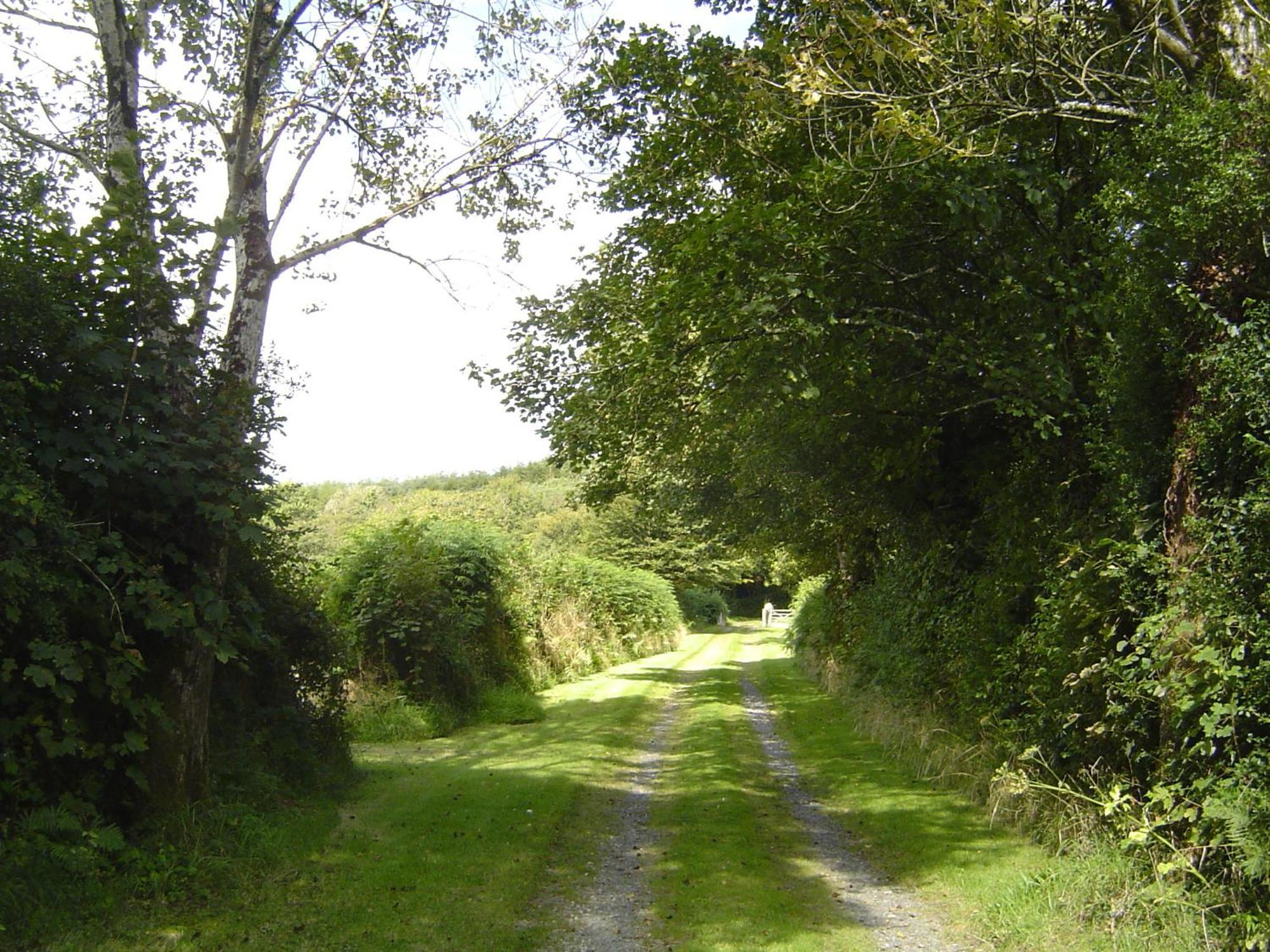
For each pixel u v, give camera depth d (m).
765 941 5.50
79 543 5.83
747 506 18.94
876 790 9.74
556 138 9.98
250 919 5.64
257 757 8.29
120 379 6.25
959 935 5.59
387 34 9.71
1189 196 6.01
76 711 6.20
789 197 9.03
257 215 8.41
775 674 24.64
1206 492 5.76
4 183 6.21
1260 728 4.99
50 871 5.32
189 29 8.99
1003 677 8.95
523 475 76.12
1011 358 8.64
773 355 8.80
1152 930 4.97
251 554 8.41
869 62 8.56
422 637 14.73
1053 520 8.73
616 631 29.78
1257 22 6.67
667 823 8.82
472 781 10.27
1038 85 8.59
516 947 5.39
